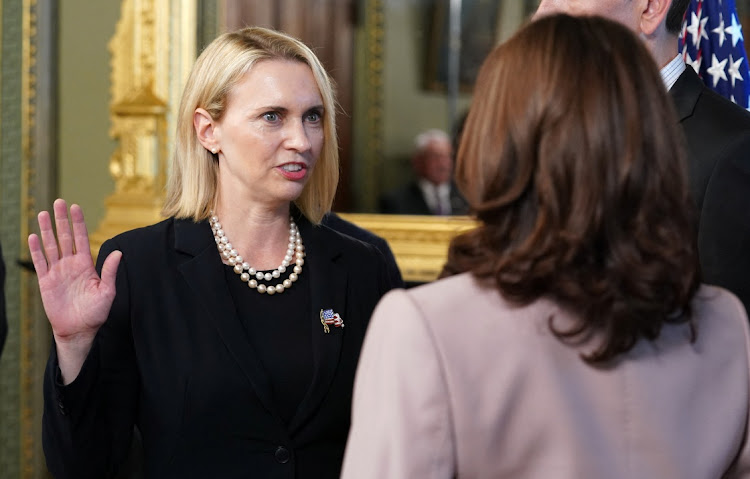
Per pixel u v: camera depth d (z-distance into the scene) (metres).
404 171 7.32
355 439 1.78
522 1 7.54
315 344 2.75
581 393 1.74
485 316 1.77
